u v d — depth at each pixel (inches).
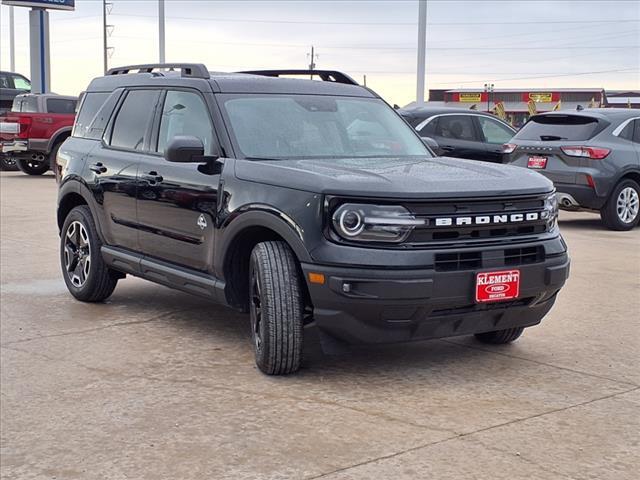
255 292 201.0
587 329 247.9
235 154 216.4
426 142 254.5
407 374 203.2
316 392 189.9
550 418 173.5
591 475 146.4
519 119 2381.9
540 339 236.8
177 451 158.2
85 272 279.4
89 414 178.5
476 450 156.9
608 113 480.1
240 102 231.8
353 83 267.3
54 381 200.5
